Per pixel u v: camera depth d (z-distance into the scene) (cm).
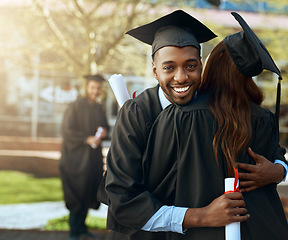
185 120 158
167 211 152
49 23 771
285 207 471
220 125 156
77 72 812
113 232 190
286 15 1087
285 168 169
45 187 831
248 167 157
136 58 954
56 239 471
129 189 157
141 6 853
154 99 171
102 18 843
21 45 878
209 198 153
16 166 1052
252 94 170
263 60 154
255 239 153
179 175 157
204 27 164
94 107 504
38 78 1476
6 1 835
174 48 153
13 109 1471
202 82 171
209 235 153
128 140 163
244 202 150
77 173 467
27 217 584
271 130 170
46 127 1486
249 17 1177
